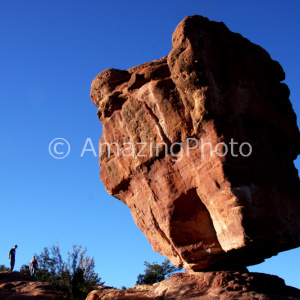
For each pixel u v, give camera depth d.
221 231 13.77
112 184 17.34
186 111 14.50
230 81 14.48
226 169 13.36
